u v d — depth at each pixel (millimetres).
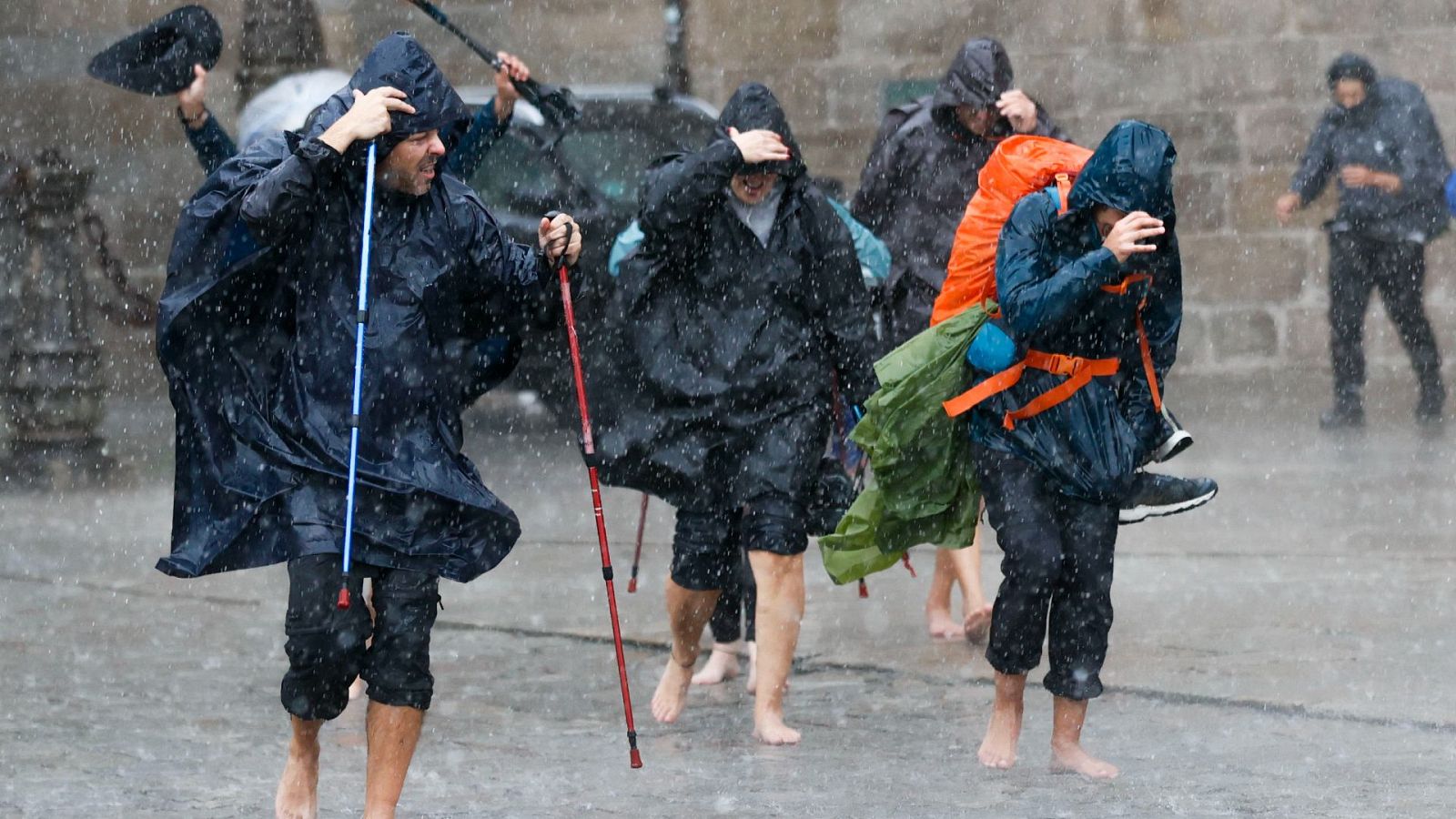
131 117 69062
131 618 29062
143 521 39406
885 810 18250
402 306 17078
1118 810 18000
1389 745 20141
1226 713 21750
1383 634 25797
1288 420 52875
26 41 69625
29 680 24797
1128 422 19797
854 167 65375
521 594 30703
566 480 44375
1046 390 19281
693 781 19562
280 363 17094
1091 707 22266
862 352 21719
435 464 17016
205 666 25625
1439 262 60406
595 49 66625
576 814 18344
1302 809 17766
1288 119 62219
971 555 26344
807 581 31812
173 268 17078
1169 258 19328
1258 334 62719
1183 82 62844
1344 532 34469
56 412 46031
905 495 20562
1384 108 51719
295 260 17000
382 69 17078
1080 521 19484
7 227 50750
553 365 49719
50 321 46156
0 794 19297
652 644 26875
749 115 21781
